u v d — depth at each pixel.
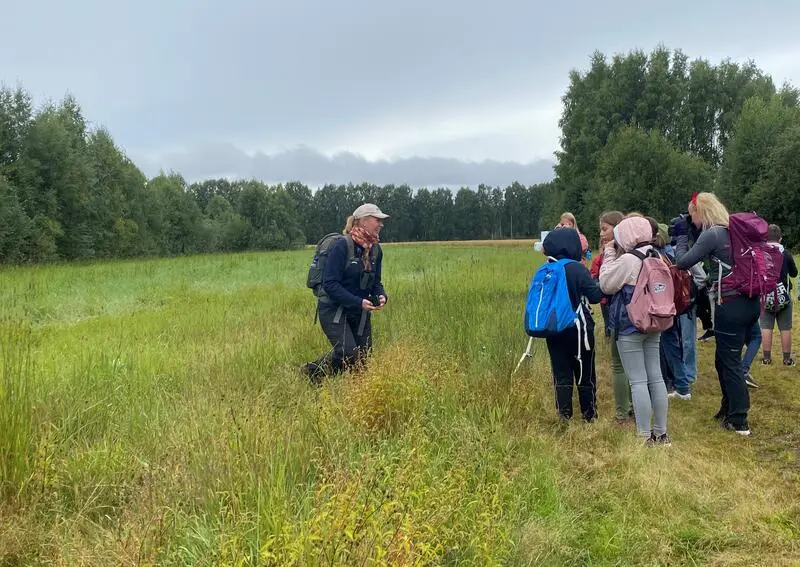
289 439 3.31
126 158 46.78
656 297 4.14
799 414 5.00
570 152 47.84
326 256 5.32
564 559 2.92
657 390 4.37
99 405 4.18
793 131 33.34
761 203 33.97
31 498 2.97
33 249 32.06
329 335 5.26
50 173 35.06
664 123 45.34
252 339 6.35
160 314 9.14
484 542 2.56
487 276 12.53
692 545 3.10
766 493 3.58
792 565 2.88
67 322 9.13
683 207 38.69
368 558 2.03
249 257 31.08
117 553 2.19
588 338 4.59
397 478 2.78
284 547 2.02
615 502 3.47
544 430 4.48
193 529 2.61
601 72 48.06
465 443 3.66
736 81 45.88
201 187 117.25
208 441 3.28
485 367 5.28
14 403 3.42
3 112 33.00
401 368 4.36
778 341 7.95
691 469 3.93
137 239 45.91
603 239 5.91
